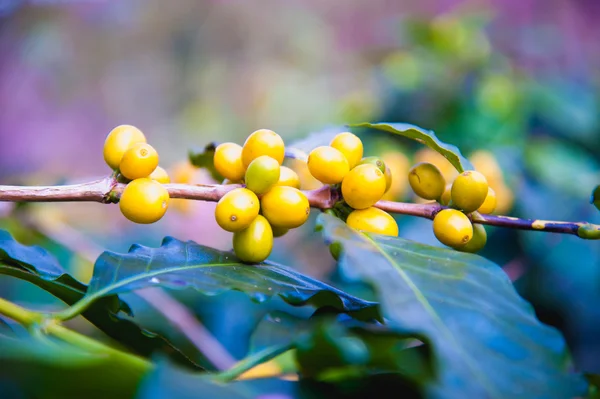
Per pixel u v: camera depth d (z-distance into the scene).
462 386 0.17
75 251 0.49
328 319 0.22
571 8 1.25
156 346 0.23
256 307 0.53
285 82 1.41
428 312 0.19
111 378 0.16
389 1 1.67
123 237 0.66
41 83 1.60
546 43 0.81
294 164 0.49
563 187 0.57
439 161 0.52
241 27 1.66
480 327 0.18
